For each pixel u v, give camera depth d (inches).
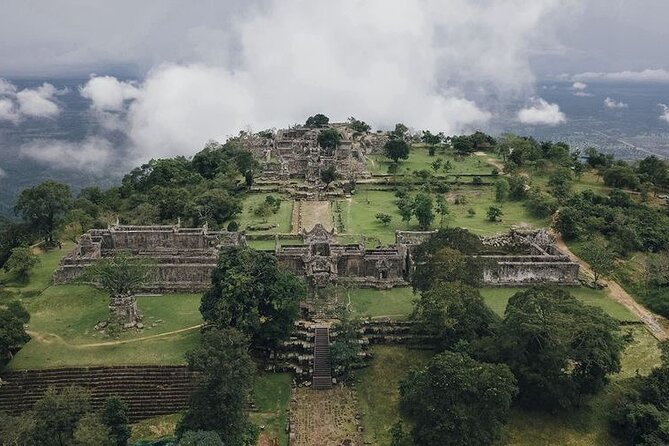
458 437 2851.9
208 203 6609.3
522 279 4854.8
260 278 3826.3
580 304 3629.4
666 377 3358.8
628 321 4315.9
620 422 3225.9
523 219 6648.6
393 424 3331.7
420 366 3791.8
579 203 6402.6
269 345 3922.2
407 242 5285.4
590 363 3267.7
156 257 4963.1
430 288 3890.3
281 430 3277.6
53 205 5890.8
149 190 7637.8
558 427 3309.5
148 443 3110.2
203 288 4658.0
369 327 4121.6
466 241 4269.2
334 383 3654.0
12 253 5012.3
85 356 3708.2
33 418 2647.6
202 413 2903.5
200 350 2893.7
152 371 3577.8
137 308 4323.3
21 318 3791.8
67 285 4719.5
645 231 5767.7
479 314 3786.9
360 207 7160.4
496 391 2906.0
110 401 2928.2
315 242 5059.1
